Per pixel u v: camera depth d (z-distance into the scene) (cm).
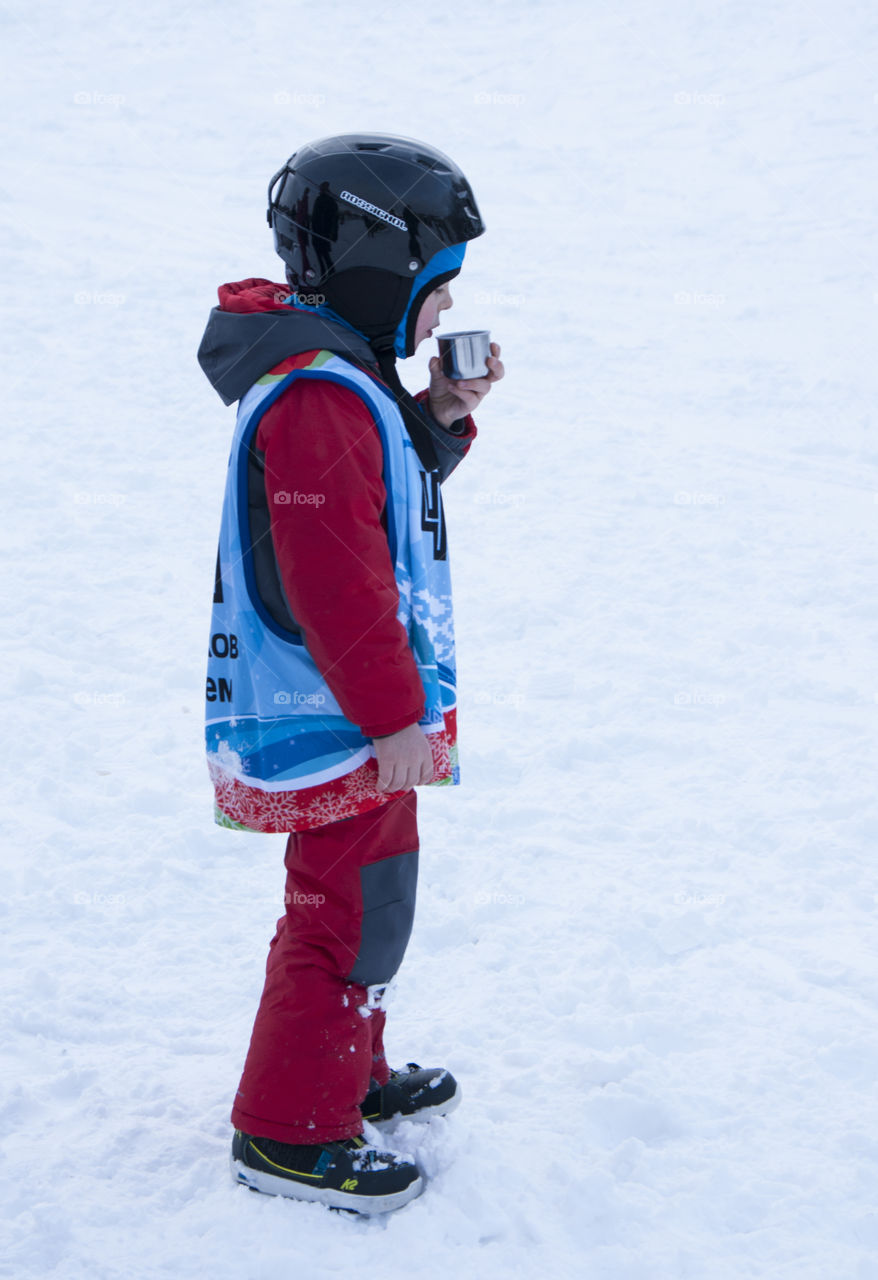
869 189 2394
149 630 847
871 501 1123
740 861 591
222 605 373
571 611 900
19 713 726
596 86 3212
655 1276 353
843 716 737
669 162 2662
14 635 832
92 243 2072
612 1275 355
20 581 916
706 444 1291
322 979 370
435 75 3406
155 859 580
